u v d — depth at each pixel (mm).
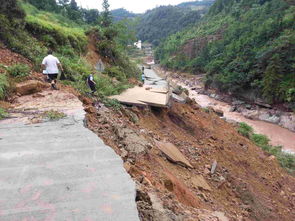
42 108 6965
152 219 3359
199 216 4641
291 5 66125
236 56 51688
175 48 104188
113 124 7383
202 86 60406
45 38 15562
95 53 21891
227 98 47844
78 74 12688
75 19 46562
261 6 81688
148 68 62000
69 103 7461
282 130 31562
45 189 3273
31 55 11695
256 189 10469
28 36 14219
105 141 5891
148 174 5711
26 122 5918
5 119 6113
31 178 3525
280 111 36000
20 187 3316
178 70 87000
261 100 40250
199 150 11062
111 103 10023
